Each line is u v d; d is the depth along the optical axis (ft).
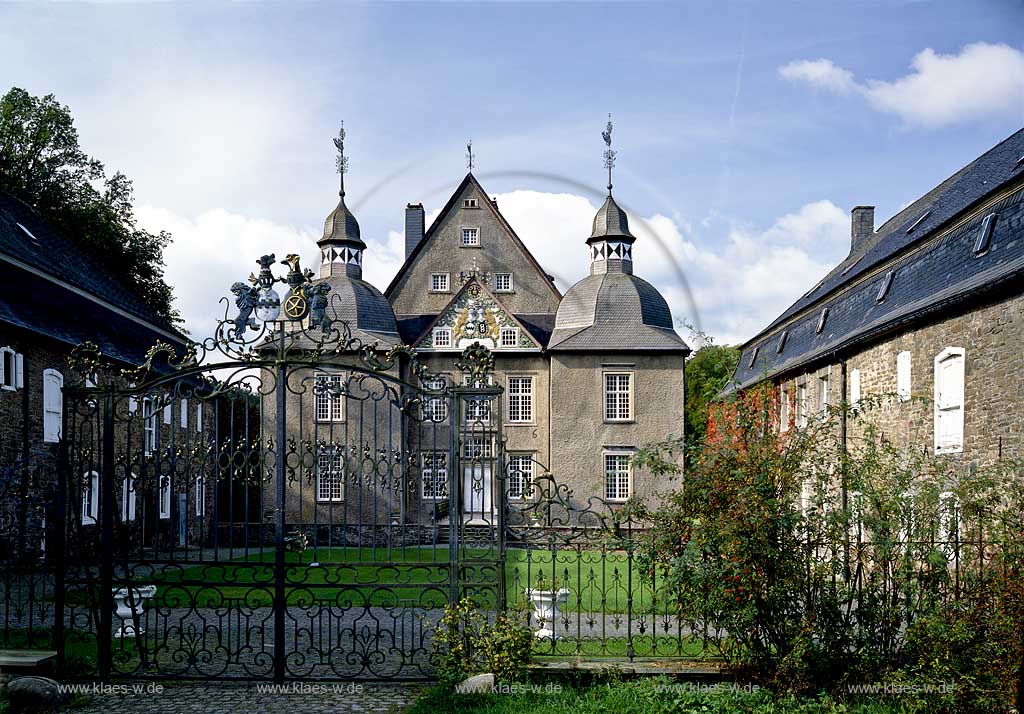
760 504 27.32
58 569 30.22
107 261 119.03
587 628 40.01
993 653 25.17
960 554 29.01
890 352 64.13
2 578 54.13
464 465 30.09
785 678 27.43
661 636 36.50
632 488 112.57
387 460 29.91
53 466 68.44
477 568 29.94
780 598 27.12
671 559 28.63
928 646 26.04
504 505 29.96
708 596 27.61
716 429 30.01
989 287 46.14
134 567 30.50
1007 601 24.76
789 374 94.32
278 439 30.09
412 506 101.60
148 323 100.37
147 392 30.76
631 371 114.62
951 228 59.06
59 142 115.24
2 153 110.42
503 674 28.25
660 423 113.91
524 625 30.68
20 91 112.78
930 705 25.43
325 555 73.61
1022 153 57.88
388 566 29.91
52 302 75.15
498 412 30.09
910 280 63.72
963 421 51.16
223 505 102.01
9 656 29.01
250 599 48.96
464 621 29.32
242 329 30.32
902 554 27.48
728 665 28.35
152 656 33.88
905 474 28.19
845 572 27.71
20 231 82.58
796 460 28.17
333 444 30.07
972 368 50.11
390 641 37.96
